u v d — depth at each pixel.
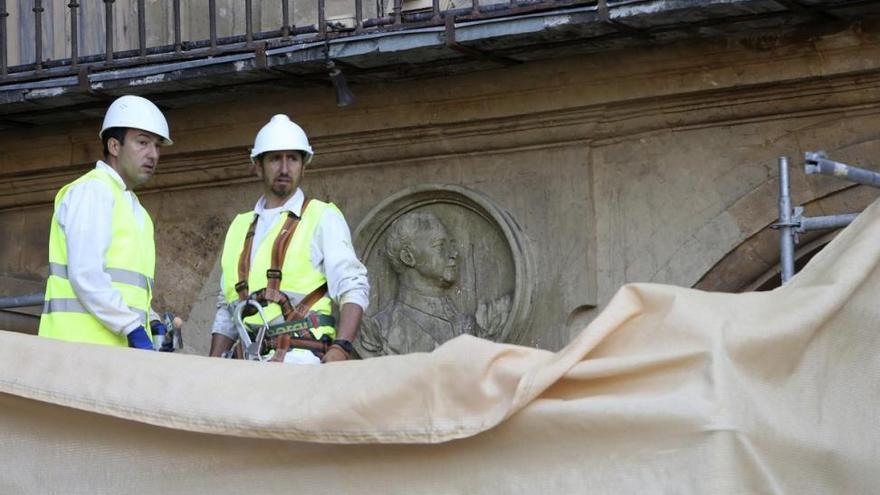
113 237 10.03
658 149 12.67
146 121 10.36
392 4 14.47
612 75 12.48
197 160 13.98
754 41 12.02
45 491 7.73
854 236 7.15
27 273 14.68
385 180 13.51
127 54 13.22
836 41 11.79
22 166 14.49
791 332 6.75
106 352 7.70
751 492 6.55
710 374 6.65
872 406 6.84
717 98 12.34
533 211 12.96
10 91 13.23
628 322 6.95
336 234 10.47
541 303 12.87
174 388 7.45
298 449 7.34
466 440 7.03
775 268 12.34
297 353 10.30
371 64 12.53
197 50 12.75
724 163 12.43
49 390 7.60
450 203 13.22
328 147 13.56
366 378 7.09
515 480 6.93
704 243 12.45
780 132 12.27
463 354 6.93
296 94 13.42
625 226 12.72
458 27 11.89
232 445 7.46
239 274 10.58
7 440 7.80
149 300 10.22
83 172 14.37
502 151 13.10
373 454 7.19
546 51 12.30
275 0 14.72
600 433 6.79
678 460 6.63
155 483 7.57
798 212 10.97
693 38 12.08
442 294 13.15
